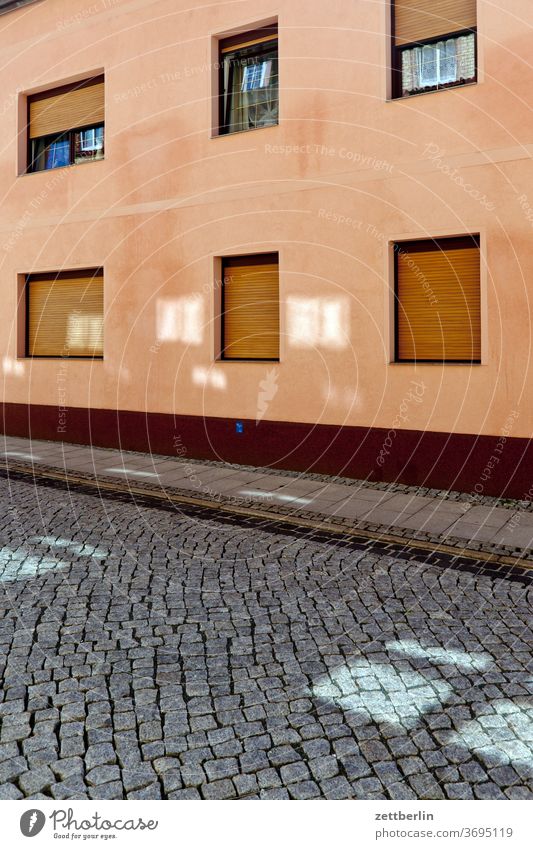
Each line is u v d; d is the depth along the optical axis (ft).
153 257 35.04
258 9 31.04
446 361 27.48
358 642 13.79
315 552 19.54
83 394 37.96
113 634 14.07
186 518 23.04
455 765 9.88
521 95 24.91
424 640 13.89
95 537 20.68
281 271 30.78
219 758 10.03
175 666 12.76
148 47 34.76
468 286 26.89
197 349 33.63
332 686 12.07
